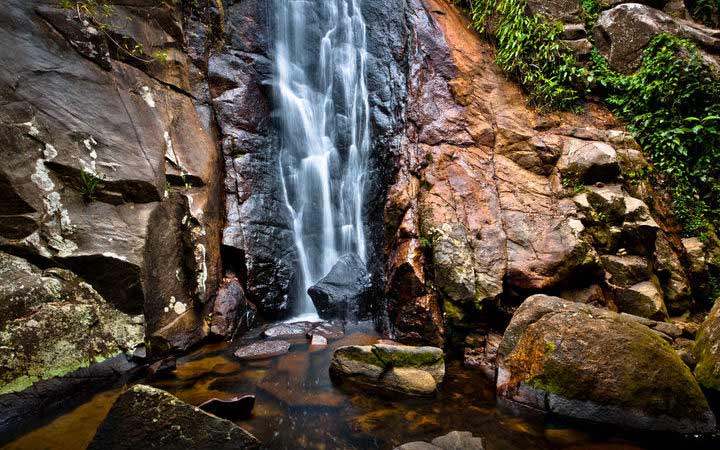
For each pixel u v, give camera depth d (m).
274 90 7.52
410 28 7.90
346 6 8.34
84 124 4.54
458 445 3.26
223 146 6.61
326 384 4.33
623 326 3.94
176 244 5.18
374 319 6.11
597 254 5.63
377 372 4.36
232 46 7.36
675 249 6.38
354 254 6.81
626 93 7.62
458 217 5.96
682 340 4.61
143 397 3.02
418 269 5.59
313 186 7.54
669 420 3.59
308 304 6.66
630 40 7.75
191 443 2.95
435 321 5.31
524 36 7.54
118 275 4.26
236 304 5.60
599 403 3.74
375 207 6.91
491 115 7.23
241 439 3.05
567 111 7.56
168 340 4.73
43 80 4.33
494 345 5.20
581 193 6.34
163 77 5.96
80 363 3.92
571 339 3.98
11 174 3.81
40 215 3.96
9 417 3.34
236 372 4.51
